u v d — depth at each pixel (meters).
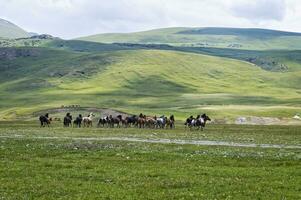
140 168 36.97
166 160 42.09
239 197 26.94
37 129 95.44
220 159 42.97
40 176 32.75
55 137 69.56
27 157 42.56
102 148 51.91
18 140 61.94
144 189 28.81
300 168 38.31
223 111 191.88
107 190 28.36
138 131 91.69
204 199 26.42
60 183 30.31
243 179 32.69
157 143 60.50
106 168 36.62
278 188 29.67
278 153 49.44
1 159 41.00
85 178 32.41
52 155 44.66
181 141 65.50
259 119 169.62
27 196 26.59
